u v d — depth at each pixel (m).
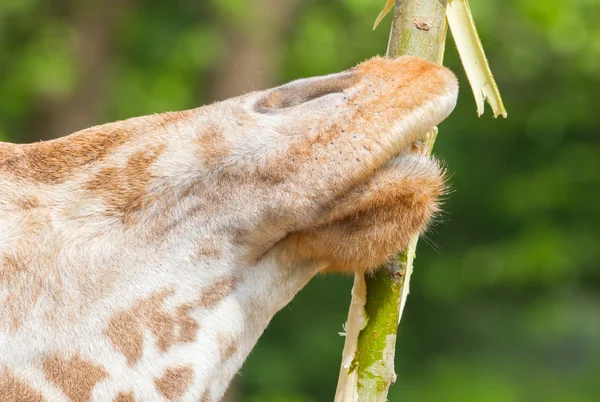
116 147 4.73
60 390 4.40
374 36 25.11
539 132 26.34
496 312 26.47
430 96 4.36
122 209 4.61
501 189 26.70
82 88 23.12
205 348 4.58
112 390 4.45
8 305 4.42
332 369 25.09
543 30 23.41
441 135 27.16
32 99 23.03
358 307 4.94
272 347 25.03
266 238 4.60
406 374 26.06
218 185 4.59
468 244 26.89
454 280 26.06
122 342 4.48
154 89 24.41
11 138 23.52
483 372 25.30
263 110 4.63
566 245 25.50
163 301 4.55
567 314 25.77
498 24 23.98
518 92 26.31
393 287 4.91
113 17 23.61
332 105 4.45
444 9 4.89
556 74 25.67
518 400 24.61
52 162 4.70
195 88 24.80
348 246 4.48
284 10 23.39
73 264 4.51
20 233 4.52
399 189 4.36
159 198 4.62
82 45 22.97
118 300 4.51
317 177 4.39
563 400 24.45
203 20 24.44
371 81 4.45
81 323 4.46
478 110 5.52
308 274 4.75
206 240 4.61
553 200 26.25
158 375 4.51
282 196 4.46
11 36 22.67
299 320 25.53
